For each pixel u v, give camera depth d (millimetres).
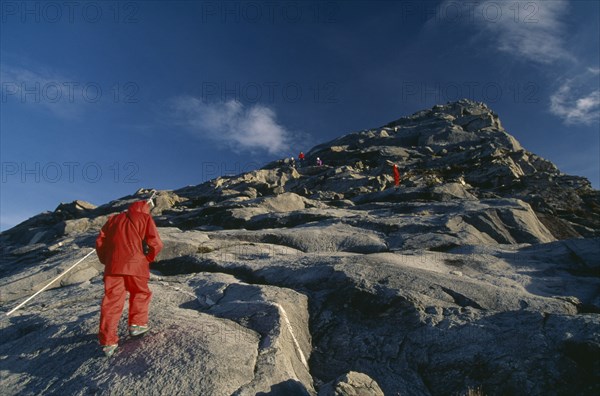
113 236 5285
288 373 4699
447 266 8570
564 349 4777
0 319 6941
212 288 7402
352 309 6566
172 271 9664
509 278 7863
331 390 4062
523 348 4988
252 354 4812
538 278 7824
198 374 4312
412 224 11562
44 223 25719
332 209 15289
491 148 27812
